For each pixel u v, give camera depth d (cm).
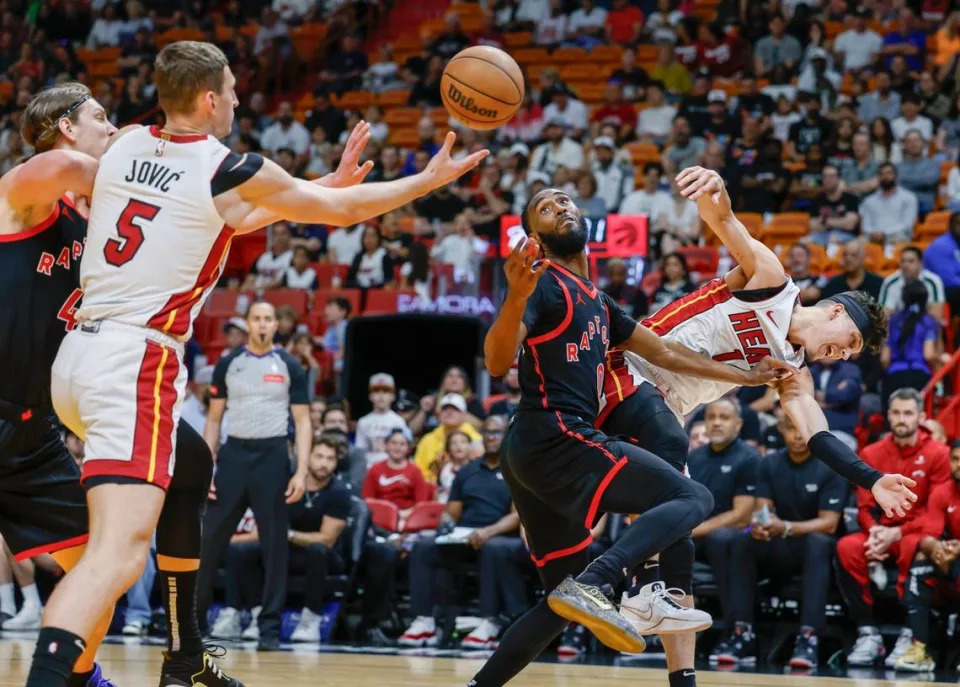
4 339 430
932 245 1276
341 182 439
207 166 397
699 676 745
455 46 2017
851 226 1462
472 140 1788
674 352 484
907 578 840
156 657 759
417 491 1073
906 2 1877
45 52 2173
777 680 728
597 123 1761
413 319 1361
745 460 916
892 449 877
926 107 1667
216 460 949
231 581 981
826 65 1761
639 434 484
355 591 1024
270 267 1594
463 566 970
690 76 1866
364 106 2016
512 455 461
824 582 860
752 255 489
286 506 940
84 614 363
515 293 416
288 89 2055
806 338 491
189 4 2239
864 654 857
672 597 461
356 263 1555
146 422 390
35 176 403
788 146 1658
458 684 636
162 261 395
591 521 448
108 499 381
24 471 454
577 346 460
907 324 1127
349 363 1362
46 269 436
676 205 1512
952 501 843
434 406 1259
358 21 2175
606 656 877
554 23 2047
